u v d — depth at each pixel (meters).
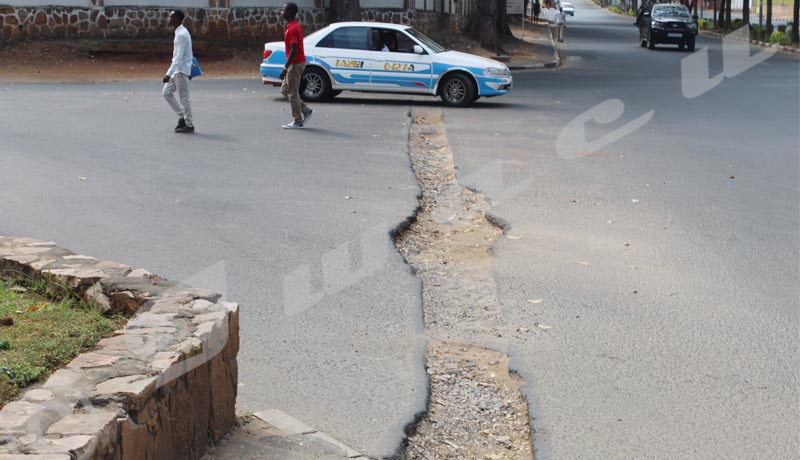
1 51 25.55
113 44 26.72
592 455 4.65
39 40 26.52
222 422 4.43
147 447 3.59
